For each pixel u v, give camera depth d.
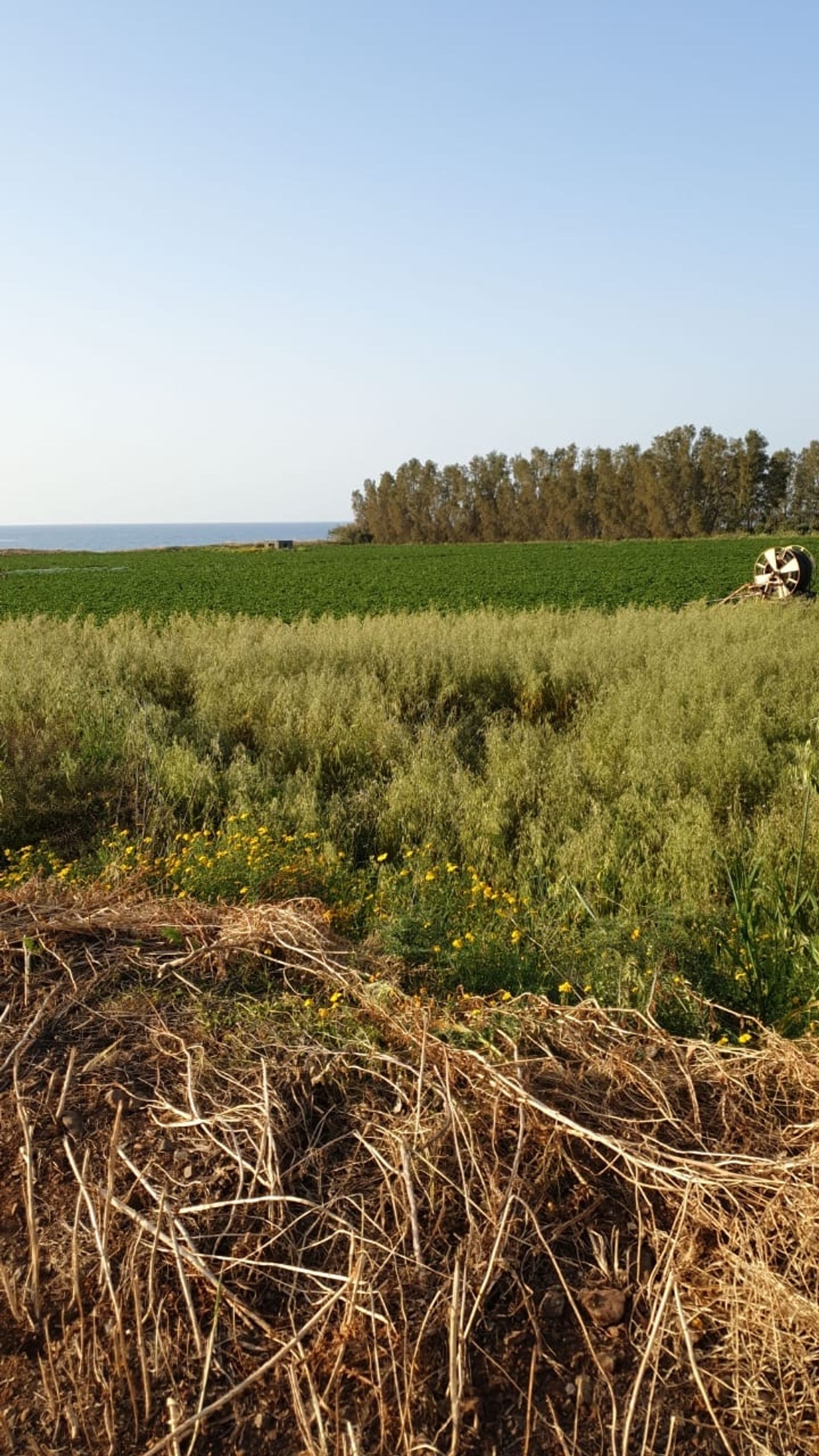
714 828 5.69
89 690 9.21
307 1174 2.29
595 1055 2.76
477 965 3.60
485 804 6.26
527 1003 3.14
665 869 5.25
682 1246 2.10
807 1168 2.25
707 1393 1.81
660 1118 2.47
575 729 8.69
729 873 4.09
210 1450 1.70
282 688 9.37
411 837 6.16
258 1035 2.85
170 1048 2.82
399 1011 2.96
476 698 9.95
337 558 64.88
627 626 14.04
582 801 6.42
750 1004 3.45
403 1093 2.52
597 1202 2.24
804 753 5.86
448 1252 2.07
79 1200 2.04
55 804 6.56
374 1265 2.00
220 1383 1.81
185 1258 2.03
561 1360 1.87
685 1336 1.86
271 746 7.98
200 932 3.56
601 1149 2.39
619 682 9.69
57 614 24.50
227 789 6.96
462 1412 1.74
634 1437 1.74
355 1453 1.64
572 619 15.95
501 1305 1.97
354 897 4.88
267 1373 1.82
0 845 6.14
